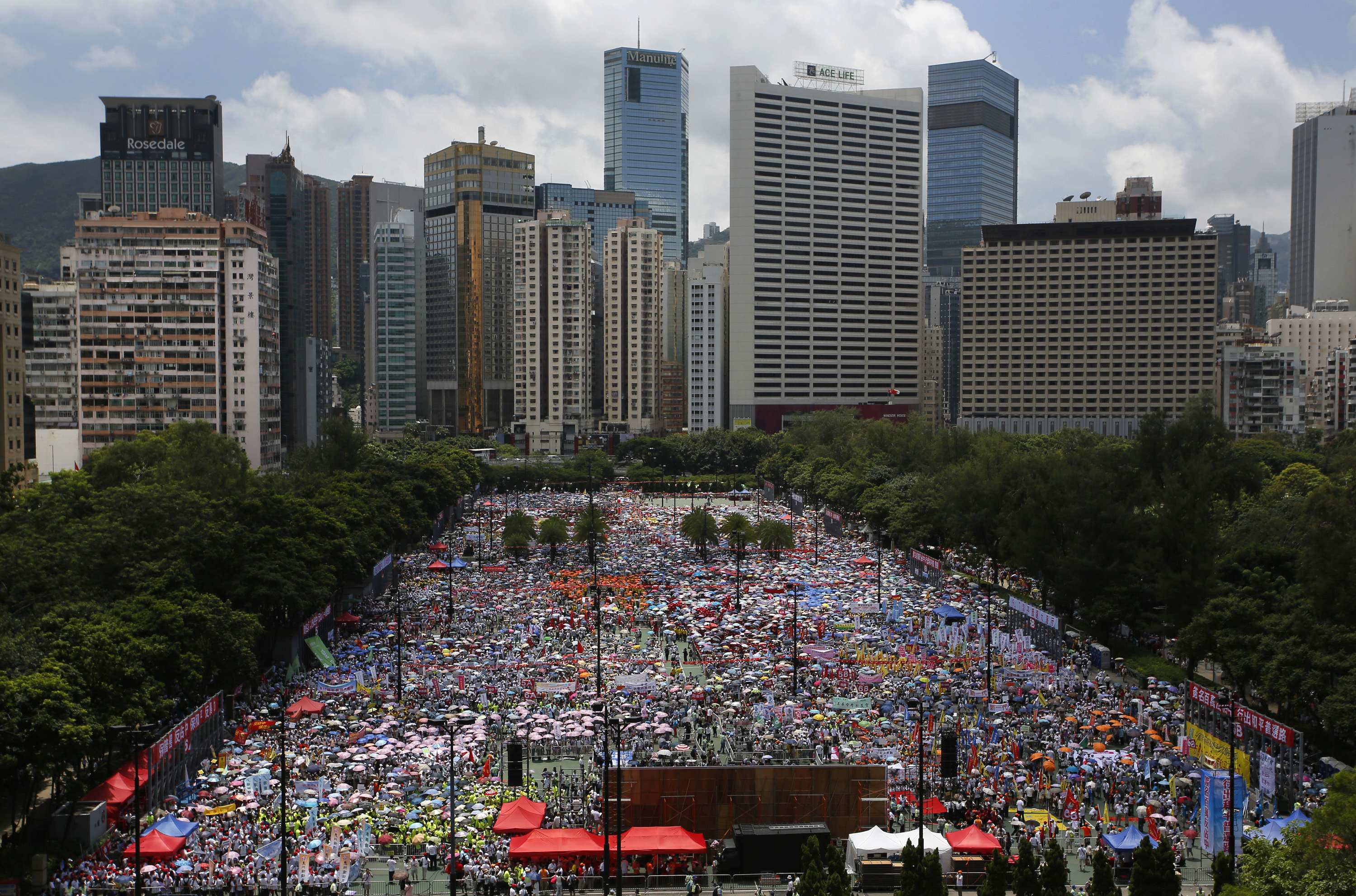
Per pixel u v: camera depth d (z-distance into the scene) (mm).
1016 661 141000
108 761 99625
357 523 185000
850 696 124688
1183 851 85812
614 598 185750
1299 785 94625
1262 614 120938
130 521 142250
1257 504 194250
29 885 77062
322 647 138750
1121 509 160000
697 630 160500
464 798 94938
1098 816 92500
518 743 99000
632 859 84500
